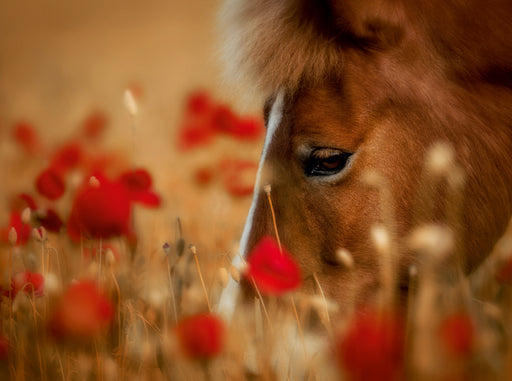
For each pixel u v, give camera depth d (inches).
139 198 101.2
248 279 97.6
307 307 96.7
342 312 96.9
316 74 97.5
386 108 97.4
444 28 98.4
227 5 101.4
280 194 97.9
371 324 86.1
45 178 103.7
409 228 97.5
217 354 88.9
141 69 393.4
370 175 94.7
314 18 97.9
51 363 97.4
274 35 98.2
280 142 98.2
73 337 90.4
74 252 108.2
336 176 97.0
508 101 99.4
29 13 897.5
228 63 100.8
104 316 90.2
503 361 90.7
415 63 98.0
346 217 96.9
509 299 99.7
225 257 105.8
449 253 98.1
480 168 99.0
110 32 623.8
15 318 100.3
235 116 125.0
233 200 130.9
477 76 98.9
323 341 95.7
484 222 99.8
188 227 128.6
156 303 99.1
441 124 98.0
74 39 606.9
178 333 88.8
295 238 97.6
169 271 99.2
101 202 95.5
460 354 87.4
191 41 464.4
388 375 85.5
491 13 98.7
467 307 94.2
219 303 98.7
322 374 93.8
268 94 99.6
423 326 89.7
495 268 104.9
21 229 101.0
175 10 727.7
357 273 97.2
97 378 95.0
